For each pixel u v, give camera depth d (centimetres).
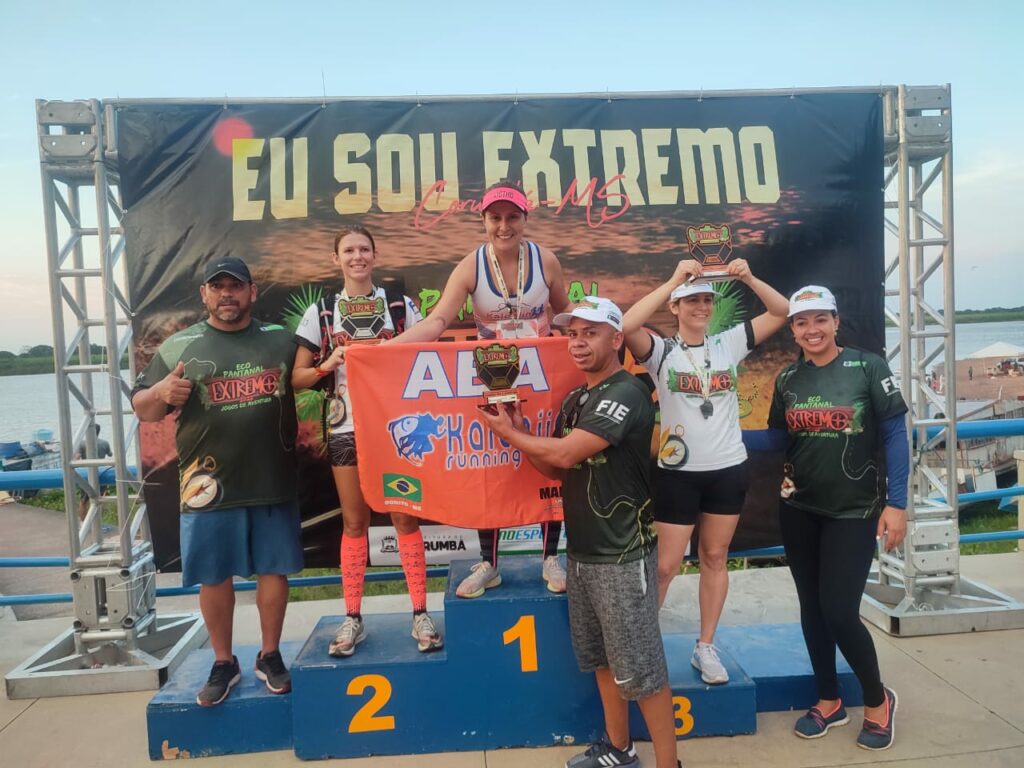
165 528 421
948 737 310
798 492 312
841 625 295
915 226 458
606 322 252
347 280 322
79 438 405
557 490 309
